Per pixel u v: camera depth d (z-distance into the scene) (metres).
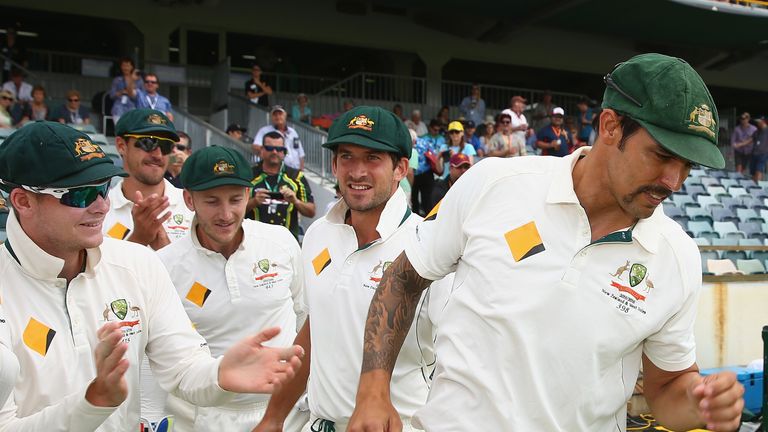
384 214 2.47
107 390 1.69
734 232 10.80
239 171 3.00
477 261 1.70
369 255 2.46
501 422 1.61
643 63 1.50
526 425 1.61
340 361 2.44
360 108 2.50
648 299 1.64
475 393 1.65
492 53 20.83
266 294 3.18
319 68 21.58
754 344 5.10
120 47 17.98
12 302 1.89
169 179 5.87
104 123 10.30
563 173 1.68
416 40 20.03
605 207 1.65
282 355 1.96
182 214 4.04
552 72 23.20
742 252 8.24
